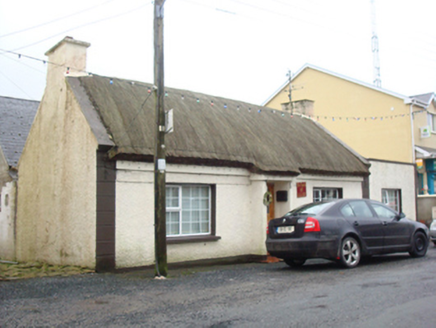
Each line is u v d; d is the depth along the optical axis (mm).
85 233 9844
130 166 9953
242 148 12391
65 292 7121
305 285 7520
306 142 15414
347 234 9617
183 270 9961
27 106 18641
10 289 7359
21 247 13031
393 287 7137
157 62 9062
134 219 9977
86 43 11844
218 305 6168
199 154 11070
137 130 10477
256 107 16578
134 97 11836
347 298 6414
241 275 8906
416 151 22234
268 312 5730
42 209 11930
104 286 7656
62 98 11359
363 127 24234
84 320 5469
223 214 11750
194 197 11492
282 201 13336
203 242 11250
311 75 26844
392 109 23125
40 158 12258
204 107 13766
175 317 5570
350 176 15758
